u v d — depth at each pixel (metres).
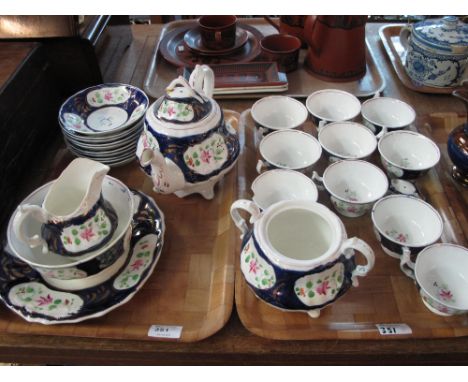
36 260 0.64
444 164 0.94
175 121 0.72
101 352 0.64
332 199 0.80
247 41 1.31
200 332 0.62
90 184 0.57
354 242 0.55
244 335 0.63
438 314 0.65
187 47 1.25
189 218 0.82
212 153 0.75
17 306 0.62
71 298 0.63
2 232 0.78
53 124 1.03
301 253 0.67
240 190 0.86
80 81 1.06
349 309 0.66
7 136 0.82
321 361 0.66
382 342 0.62
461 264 0.69
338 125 0.96
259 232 0.59
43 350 0.64
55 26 0.95
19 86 0.86
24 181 0.90
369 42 1.38
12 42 0.96
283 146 0.94
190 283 0.70
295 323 0.63
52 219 0.58
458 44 1.04
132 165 0.94
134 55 1.34
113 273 0.67
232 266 0.70
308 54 1.23
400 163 0.93
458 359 0.64
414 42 1.11
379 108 1.04
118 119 0.96
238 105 1.13
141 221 0.75
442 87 1.13
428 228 0.78
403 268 0.70
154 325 0.63
